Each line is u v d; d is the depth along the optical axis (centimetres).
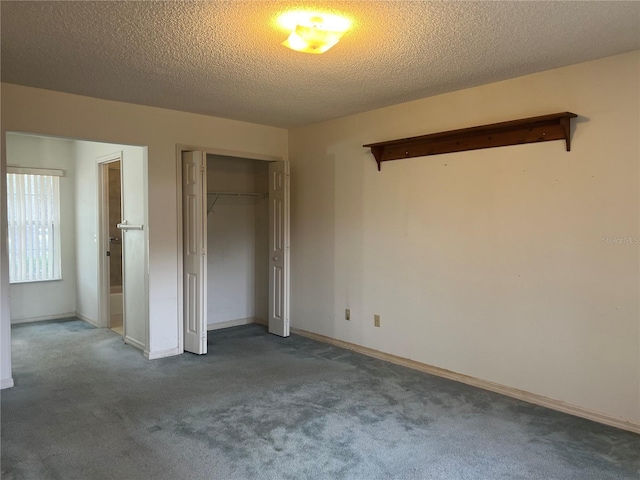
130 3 223
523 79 334
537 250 330
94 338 508
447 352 387
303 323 523
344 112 446
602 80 297
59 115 377
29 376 386
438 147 385
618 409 296
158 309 440
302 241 519
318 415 312
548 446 271
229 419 306
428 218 396
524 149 334
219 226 561
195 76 335
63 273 606
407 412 318
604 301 300
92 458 255
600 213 300
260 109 436
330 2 221
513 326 345
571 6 225
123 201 489
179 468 246
